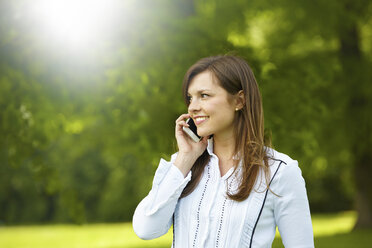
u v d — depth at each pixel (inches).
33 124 392.2
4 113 361.7
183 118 117.3
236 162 110.1
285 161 106.7
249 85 111.5
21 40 335.3
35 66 343.0
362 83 636.1
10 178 1363.2
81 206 407.8
